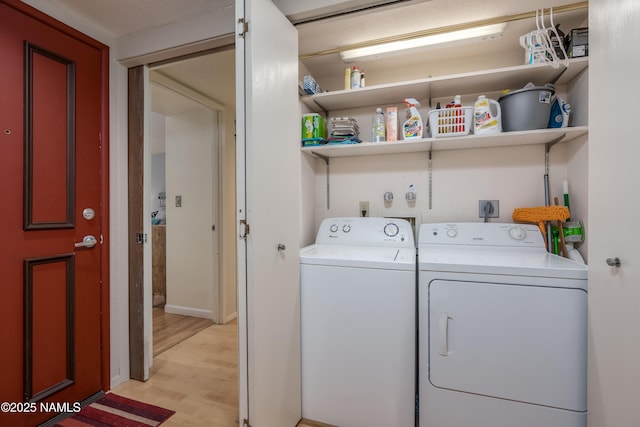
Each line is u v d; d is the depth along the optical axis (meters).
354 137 1.86
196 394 1.79
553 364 1.20
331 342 1.49
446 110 1.64
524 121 1.54
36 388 1.44
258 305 1.18
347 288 1.47
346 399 1.47
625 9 0.89
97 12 1.58
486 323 1.27
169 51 1.72
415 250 1.74
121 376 1.89
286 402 1.40
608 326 1.00
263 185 1.21
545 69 1.53
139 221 1.89
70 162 1.58
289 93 1.45
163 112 3.07
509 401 1.25
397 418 1.39
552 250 1.64
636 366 0.85
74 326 1.61
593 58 1.07
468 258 1.44
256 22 1.16
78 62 1.62
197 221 3.06
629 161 0.87
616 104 0.94
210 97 2.78
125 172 1.89
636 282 0.85
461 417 1.31
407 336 1.38
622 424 0.92
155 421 1.55
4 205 1.33
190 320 3.00
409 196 2.01
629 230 0.88
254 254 1.16
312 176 2.16
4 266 1.33
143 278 1.90
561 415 1.19
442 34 1.63
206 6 1.56
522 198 1.83
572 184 1.67
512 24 1.58
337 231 1.96
